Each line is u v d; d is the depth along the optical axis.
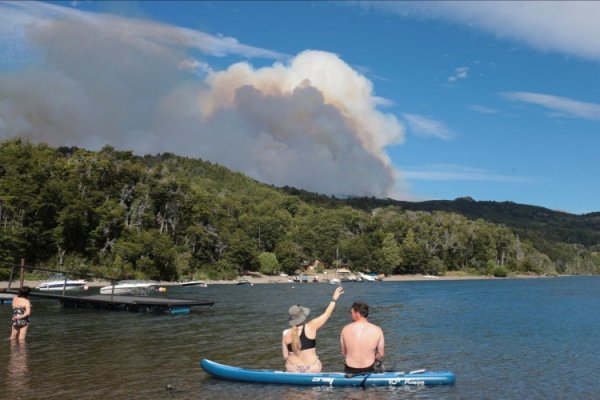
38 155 118.56
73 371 16.45
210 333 26.92
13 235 93.12
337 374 14.29
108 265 108.62
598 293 87.62
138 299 43.66
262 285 122.62
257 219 163.75
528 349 23.31
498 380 16.50
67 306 42.25
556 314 43.34
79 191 118.06
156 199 136.00
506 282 159.12
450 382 14.78
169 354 20.09
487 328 32.00
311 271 171.38
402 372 14.70
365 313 14.59
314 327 14.56
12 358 18.59
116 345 22.19
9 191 99.94
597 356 21.39
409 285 127.88
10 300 41.53
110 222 112.75
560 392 15.00
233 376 15.00
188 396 13.39
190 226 136.00
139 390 13.98
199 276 127.88
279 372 14.50
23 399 12.97
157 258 114.44
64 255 106.56
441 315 41.78
